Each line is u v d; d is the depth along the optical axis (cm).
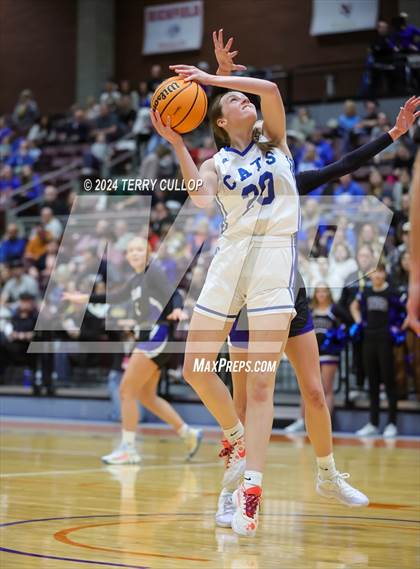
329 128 1409
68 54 1967
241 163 355
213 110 364
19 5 2031
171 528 360
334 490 385
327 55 1600
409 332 991
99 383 1190
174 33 1819
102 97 1748
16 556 294
